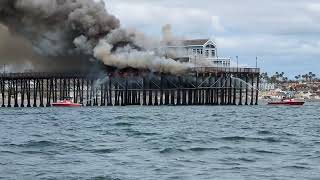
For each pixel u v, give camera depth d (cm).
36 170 3625
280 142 5416
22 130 7025
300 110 14312
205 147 4859
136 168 3703
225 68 17162
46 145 5078
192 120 9188
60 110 13850
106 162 3975
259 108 15475
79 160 4084
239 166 3803
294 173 3516
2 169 3666
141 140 5516
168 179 3316
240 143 5278
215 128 7288
